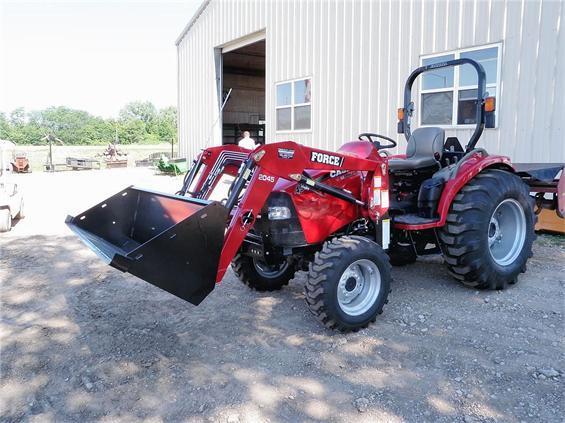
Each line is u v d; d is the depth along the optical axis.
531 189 5.50
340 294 3.53
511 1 7.16
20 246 6.45
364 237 3.81
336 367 3.09
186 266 3.01
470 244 4.10
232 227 3.22
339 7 10.10
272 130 12.55
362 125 9.80
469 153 4.36
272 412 2.63
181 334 3.63
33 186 14.33
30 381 3.00
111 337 3.59
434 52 8.27
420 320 3.77
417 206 4.50
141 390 2.88
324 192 3.75
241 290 4.56
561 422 2.48
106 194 12.29
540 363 3.06
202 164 4.04
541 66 6.89
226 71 20.50
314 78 10.94
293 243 3.68
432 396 2.74
